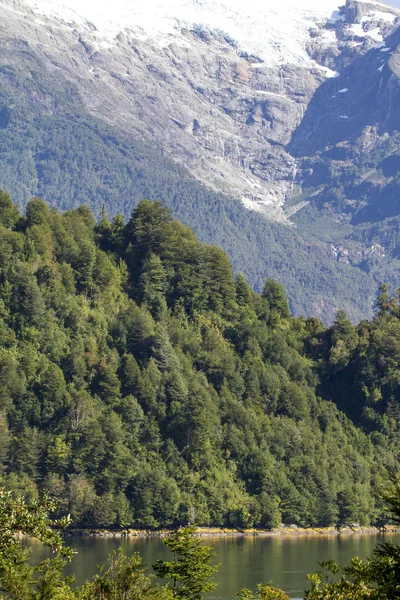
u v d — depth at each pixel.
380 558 111.94
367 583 111.62
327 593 114.25
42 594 115.31
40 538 97.75
